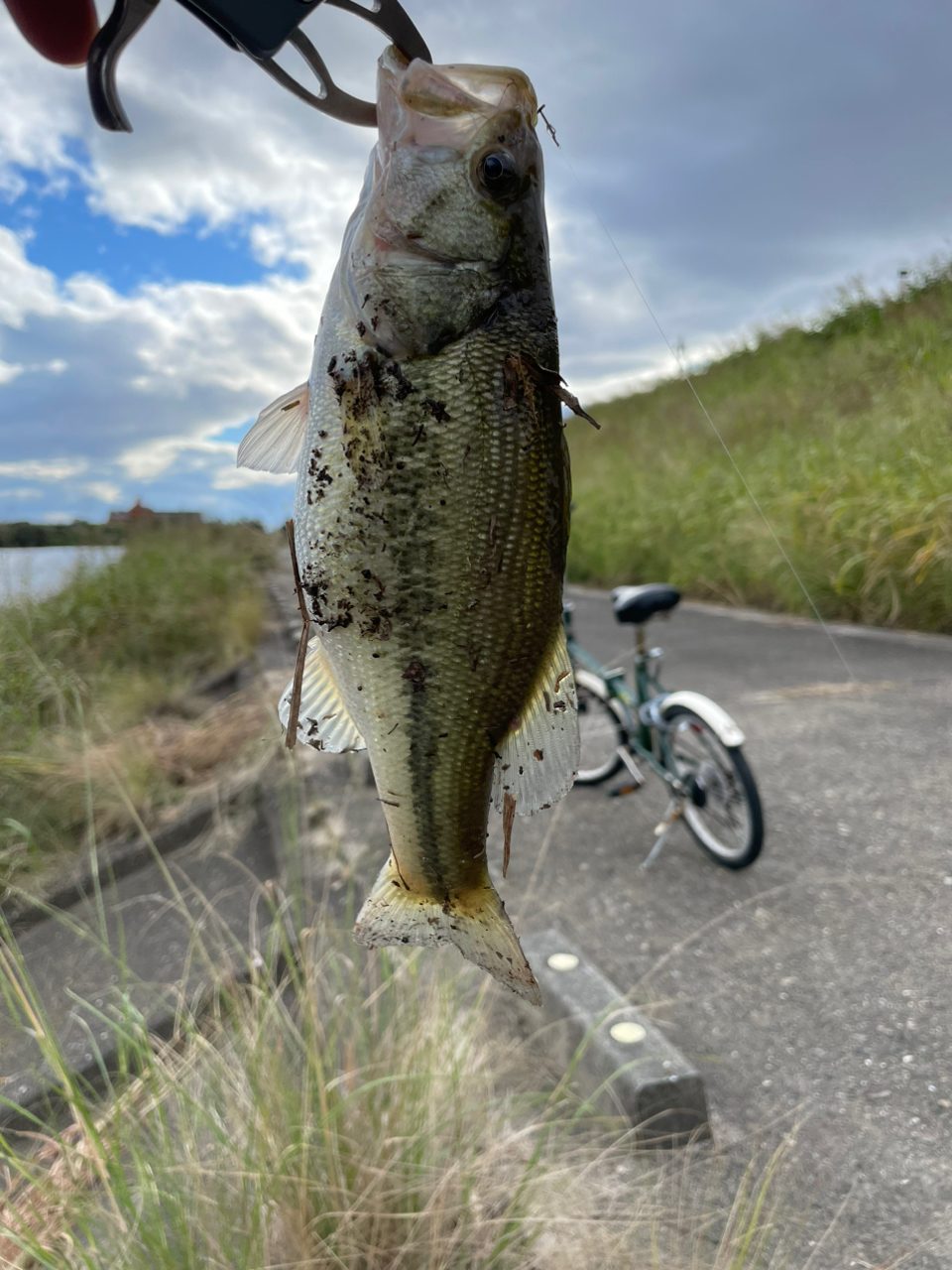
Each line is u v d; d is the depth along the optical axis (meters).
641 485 9.42
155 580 7.03
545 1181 1.52
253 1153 1.44
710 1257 1.46
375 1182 1.38
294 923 2.34
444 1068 1.61
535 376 0.94
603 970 2.24
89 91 0.82
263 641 6.21
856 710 3.79
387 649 0.96
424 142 0.95
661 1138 1.68
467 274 0.93
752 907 2.45
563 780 0.97
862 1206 1.57
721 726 2.62
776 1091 1.84
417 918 1.06
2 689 4.00
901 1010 2.00
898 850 2.62
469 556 0.93
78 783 3.41
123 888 2.99
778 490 6.45
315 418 0.95
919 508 5.04
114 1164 1.39
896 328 9.02
